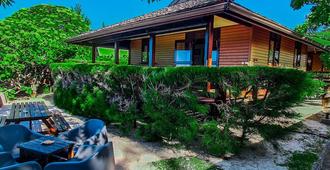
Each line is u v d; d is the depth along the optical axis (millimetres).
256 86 4562
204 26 8297
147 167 4242
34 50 13492
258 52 10492
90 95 7477
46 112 5504
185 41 12867
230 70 4500
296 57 14680
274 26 9297
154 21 8266
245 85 4504
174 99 5160
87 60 18328
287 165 4406
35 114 5238
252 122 4777
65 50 15375
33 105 6609
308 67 20234
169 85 5148
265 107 4578
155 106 5348
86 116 8141
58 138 3787
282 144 5543
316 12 9625
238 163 4469
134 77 5879
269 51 11398
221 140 4664
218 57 11164
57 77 10633
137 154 4836
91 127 4297
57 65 10305
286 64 13352
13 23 13406
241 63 10227
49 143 3387
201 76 4730
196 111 4992
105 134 4016
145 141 5633
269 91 4566
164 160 4555
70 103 9008
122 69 6133
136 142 5559
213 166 4320
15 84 13156
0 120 5703
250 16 7574
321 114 9055
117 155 4734
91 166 2908
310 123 7543
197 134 5148
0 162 3219
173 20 7578
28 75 13664
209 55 7648
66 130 5066
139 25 8930
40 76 14273
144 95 5516
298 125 6180
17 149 3771
